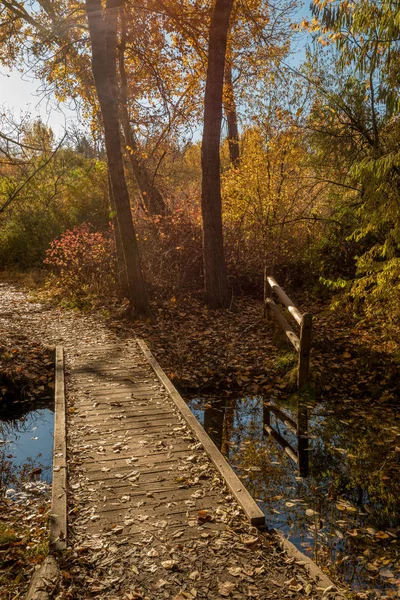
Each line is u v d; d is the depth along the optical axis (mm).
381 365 7941
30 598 2945
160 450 4980
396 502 4746
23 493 4770
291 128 12008
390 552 3930
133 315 10328
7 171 16188
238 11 12086
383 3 6879
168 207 14172
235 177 13273
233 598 2996
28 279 15531
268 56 12578
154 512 3914
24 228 17656
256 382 7754
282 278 12445
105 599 2988
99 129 12805
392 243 7918
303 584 3119
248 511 3814
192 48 12742
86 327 9992
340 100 9812
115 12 9750
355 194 10797
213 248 10906
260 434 6316
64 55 11000
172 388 6555
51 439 6152
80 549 3432
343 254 11719
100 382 6988
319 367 7766
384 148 8133
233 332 9688
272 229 12695
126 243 10062
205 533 3627
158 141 13961
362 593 3389
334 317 10117
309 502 4691
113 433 5367
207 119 10344
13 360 7918
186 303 11242
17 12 10609
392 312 8492
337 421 6613
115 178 9680
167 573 3221
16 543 3801
